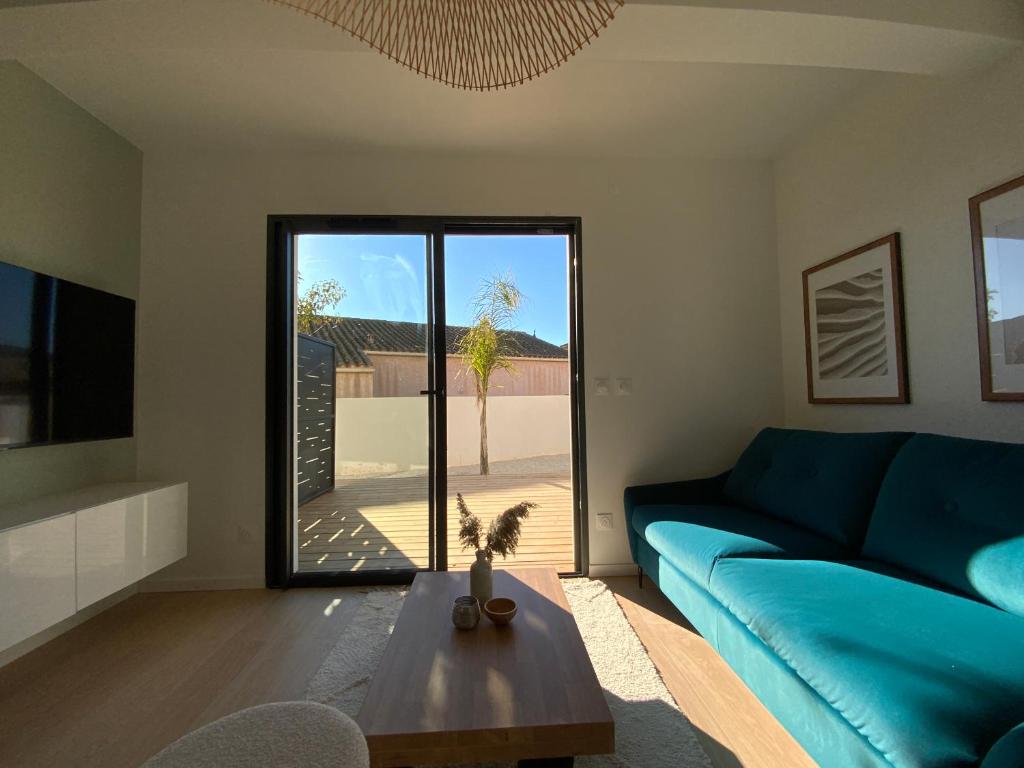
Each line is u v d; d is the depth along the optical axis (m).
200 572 2.65
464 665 1.22
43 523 1.70
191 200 2.75
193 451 2.68
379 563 2.80
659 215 2.94
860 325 2.34
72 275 2.28
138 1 1.47
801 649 1.12
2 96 1.96
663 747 1.36
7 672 1.81
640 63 2.12
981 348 1.75
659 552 2.16
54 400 2.00
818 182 2.63
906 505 1.56
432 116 2.49
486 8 0.96
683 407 2.90
